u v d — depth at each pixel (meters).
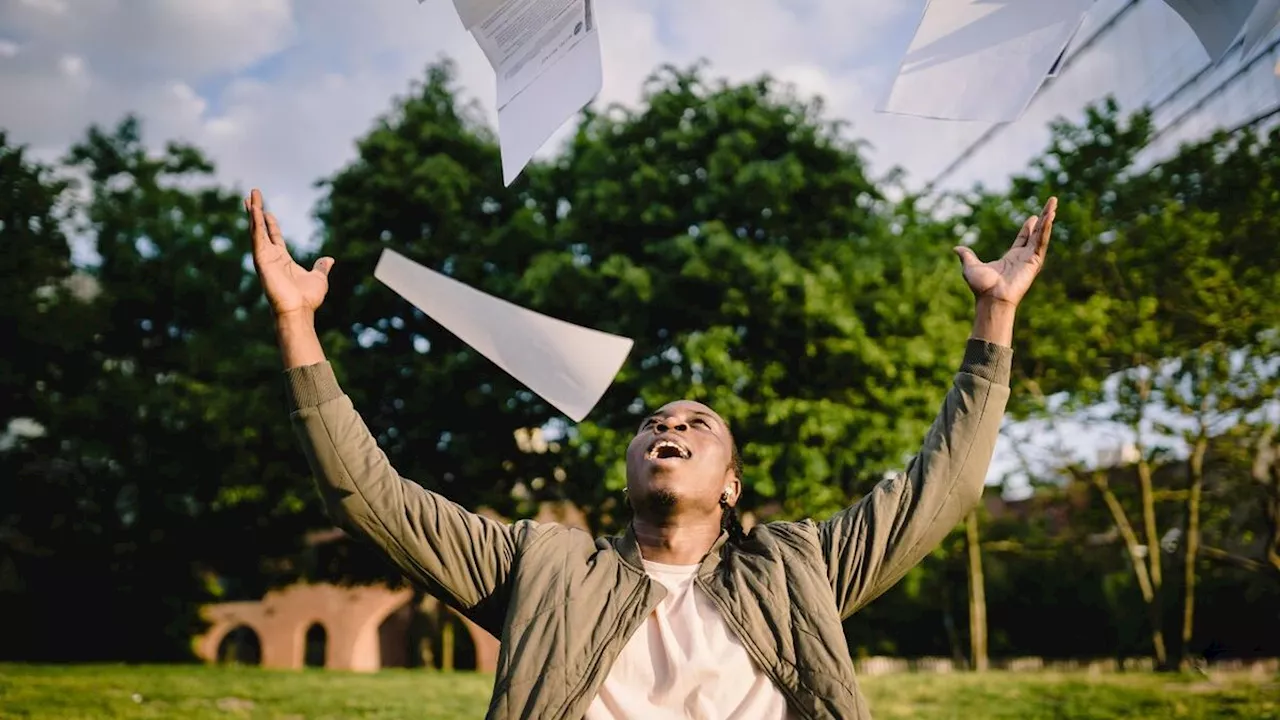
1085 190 16.91
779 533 2.60
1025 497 23.06
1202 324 15.89
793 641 2.34
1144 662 18.80
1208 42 2.23
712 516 2.67
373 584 23.27
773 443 14.88
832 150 17.06
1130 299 16.41
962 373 2.61
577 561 2.45
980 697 8.84
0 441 22.48
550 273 15.91
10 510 22.66
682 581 2.50
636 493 2.61
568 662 2.27
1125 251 16.11
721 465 2.67
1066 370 17.06
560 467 18.75
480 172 19.48
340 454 2.38
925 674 11.18
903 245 16.06
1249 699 8.33
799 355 15.73
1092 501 21.30
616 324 15.98
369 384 18.48
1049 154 17.19
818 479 14.60
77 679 9.73
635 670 2.33
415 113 19.56
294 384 2.39
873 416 14.70
